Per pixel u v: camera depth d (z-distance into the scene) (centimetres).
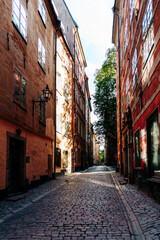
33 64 1305
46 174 1559
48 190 1137
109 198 886
